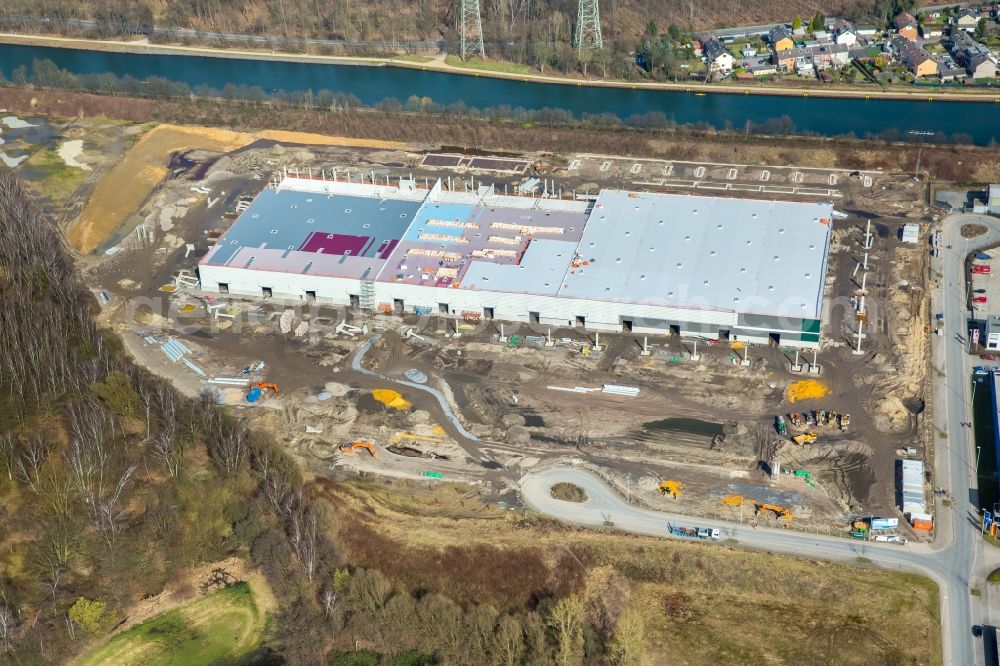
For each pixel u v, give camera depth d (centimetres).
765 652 18350
